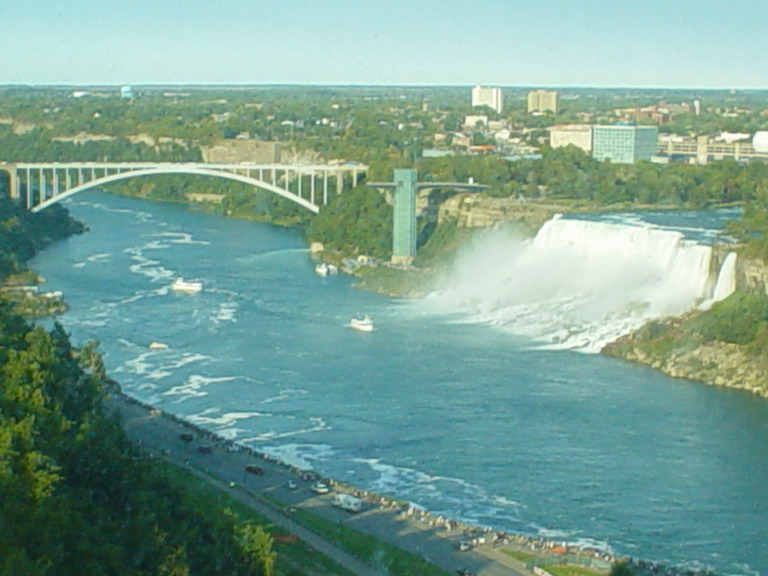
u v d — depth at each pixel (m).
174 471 125.62
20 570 76.62
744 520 122.81
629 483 131.62
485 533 116.88
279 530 112.81
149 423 145.50
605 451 141.38
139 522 89.38
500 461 137.50
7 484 84.19
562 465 136.50
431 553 111.44
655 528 120.62
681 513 124.12
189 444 138.88
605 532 119.56
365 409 155.25
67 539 83.88
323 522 116.81
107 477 96.25
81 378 141.50
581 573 107.75
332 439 144.00
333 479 131.50
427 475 133.38
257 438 144.00
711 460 139.00
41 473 87.06
